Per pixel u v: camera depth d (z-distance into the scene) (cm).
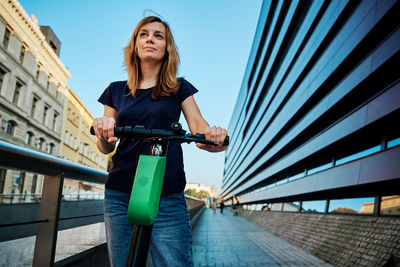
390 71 808
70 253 167
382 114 750
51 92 3186
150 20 166
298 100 1553
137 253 101
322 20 1227
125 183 147
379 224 651
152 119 155
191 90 168
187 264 148
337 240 757
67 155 3619
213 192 15612
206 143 122
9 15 2400
